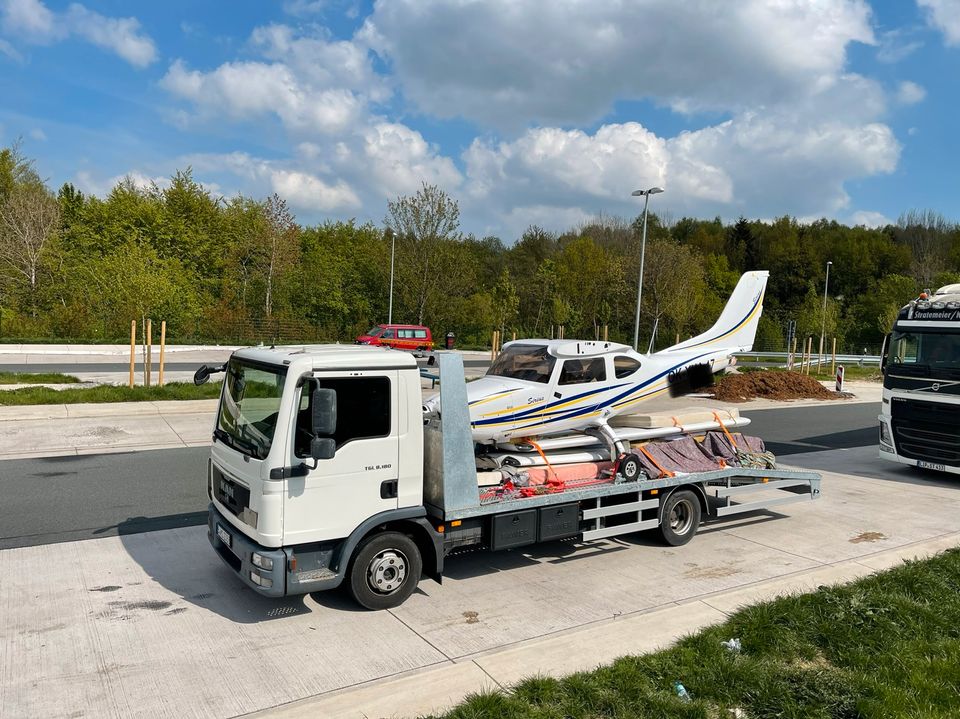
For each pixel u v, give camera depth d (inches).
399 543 228.5
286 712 166.6
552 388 294.7
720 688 179.2
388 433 219.9
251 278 1836.9
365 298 1754.4
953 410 436.5
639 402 326.0
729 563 286.8
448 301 1733.5
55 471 417.7
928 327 455.2
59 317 1341.0
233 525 227.3
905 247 3011.8
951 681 185.6
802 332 1718.8
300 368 205.6
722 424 344.5
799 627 216.2
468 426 235.3
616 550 301.6
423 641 207.6
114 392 681.6
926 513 376.8
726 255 3132.4
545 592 250.4
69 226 1887.3
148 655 195.5
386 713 166.7
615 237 2770.7
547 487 270.4
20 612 222.8
